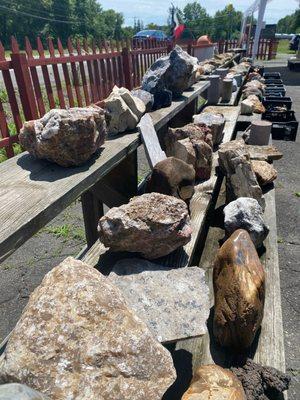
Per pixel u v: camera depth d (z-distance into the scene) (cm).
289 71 1928
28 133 227
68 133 210
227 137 454
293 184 499
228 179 322
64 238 395
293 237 373
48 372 110
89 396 108
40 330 116
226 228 254
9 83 296
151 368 118
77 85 389
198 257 270
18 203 179
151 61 645
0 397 82
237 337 167
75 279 130
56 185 200
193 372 164
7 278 333
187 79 462
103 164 233
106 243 200
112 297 129
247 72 1160
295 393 212
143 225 193
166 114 377
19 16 4491
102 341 117
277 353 171
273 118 721
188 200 271
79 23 5272
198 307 171
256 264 181
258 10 1744
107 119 295
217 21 6688
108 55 449
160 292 177
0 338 266
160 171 254
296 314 274
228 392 133
